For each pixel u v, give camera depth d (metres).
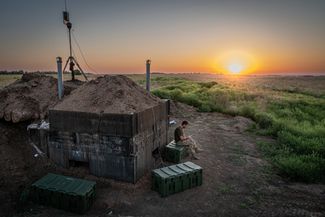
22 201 6.34
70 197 5.88
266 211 6.10
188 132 13.98
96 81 9.08
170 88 38.62
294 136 12.20
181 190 6.99
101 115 7.18
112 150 7.18
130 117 6.83
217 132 14.19
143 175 7.72
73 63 11.44
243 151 10.78
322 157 9.82
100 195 6.70
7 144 8.52
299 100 28.48
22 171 7.69
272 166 9.06
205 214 5.93
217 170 8.64
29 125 9.02
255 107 22.33
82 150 7.60
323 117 19.20
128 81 9.41
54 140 7.99
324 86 73.12
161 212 5.98
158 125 9.02
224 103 24.22
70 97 8.61
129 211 6.02
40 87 11.12
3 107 9.50
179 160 9.12
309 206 6.35
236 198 6.73
